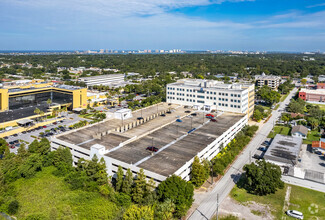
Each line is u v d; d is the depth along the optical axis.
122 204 69.81
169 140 101.38
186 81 172.62
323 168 97.00
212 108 152.50
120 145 94.31
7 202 69.38
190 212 69.31
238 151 108.06
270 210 70.31
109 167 84.56
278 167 81.00
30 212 67.06
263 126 152.62
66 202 71.50
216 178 88.50
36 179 84.50
